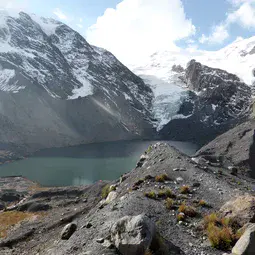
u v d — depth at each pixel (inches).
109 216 759.1
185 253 562.6
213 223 661.9
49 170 6328.7
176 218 740.0
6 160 7293.3
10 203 3457.2
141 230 525.7
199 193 974.4
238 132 3467.0
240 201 700.0
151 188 1031.0
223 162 2746.1
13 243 1346.0
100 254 522.9
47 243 1133.7
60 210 2283.5
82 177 5669.3
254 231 510.6
